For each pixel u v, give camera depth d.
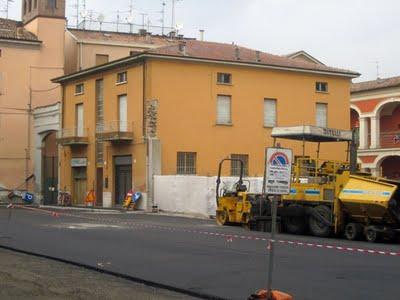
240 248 17.23
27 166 52.12
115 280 12.23
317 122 45.66
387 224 20.53
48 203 51.16
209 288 11.21
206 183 35.16
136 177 40.31
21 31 53.41
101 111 44.62
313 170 23.36
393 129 54.69
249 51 45.72
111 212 37.34
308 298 10.30
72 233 21.58
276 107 43.94
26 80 52.38
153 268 13.50
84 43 54.56
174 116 40.28
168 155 39.91
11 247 17.25
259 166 43.00
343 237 22.03
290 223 23.33
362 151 52.38
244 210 24.94
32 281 11.86
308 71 44.97
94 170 44.84
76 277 12.45
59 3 53.62
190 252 16.27
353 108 55.62
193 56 40.78
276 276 12.42
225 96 42.22
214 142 41.50
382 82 54.38
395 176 52.84
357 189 21.05
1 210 38.81
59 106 49.38
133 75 41.09
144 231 22.64
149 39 57.69
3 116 51.66
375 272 12.91
